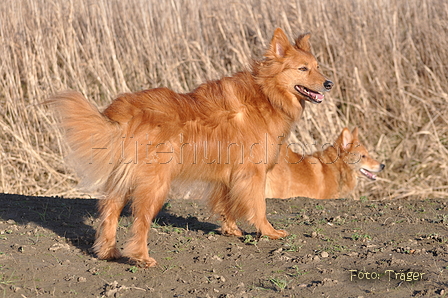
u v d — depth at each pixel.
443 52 12.34
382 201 7.44
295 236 5.44
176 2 12.29
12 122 10.52
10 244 5.01
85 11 12.00
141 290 3.95
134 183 4.48
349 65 12.29
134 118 4.50
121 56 12.31
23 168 10.22
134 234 4.52
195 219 6.45
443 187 9.90
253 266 4.54
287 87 5.41
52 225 5.86
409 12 13.20
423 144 11.10
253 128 5.10
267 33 12.11
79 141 4.36
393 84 12.23
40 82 11.53
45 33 11.45
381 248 4.95
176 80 11.40
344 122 12.02
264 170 5.23
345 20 12.67
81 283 4.11
